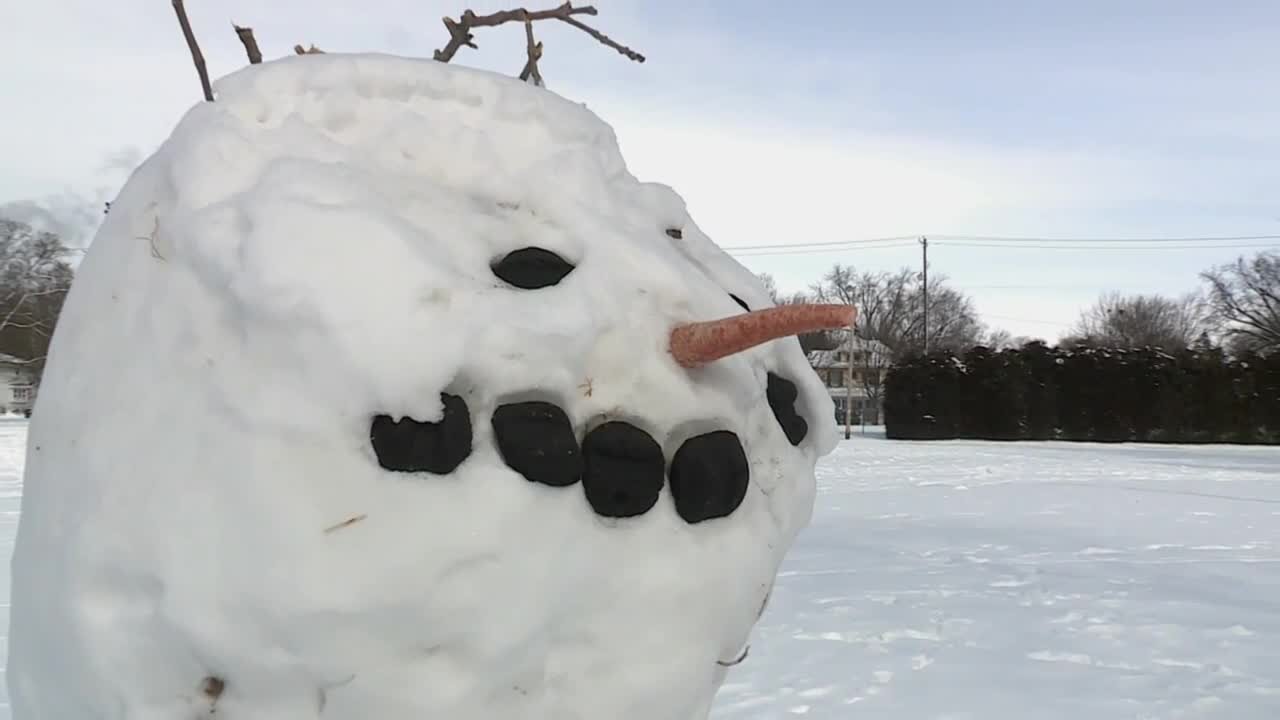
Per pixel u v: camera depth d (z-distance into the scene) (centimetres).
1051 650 246
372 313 68
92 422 75
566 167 85
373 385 67
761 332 73
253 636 66
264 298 69
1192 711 204
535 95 91
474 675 68
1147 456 1020
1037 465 844
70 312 83
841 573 339
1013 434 1426
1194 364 1402
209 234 73
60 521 74
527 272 76
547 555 69
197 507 68
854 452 1021
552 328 71
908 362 1499
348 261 70
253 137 81
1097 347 1579
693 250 96
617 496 72
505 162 85
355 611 65
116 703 70
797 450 89
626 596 72
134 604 69
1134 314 2873
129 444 72
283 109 85
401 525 66
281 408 68
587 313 74
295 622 65
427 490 67
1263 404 1371
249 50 105
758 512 81
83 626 70
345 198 75
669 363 76
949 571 344
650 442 73
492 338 70
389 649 67
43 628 75
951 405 1447
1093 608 289
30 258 1745
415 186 80
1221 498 588
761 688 215
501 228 79
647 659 73
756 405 84
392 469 67
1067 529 450
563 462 69
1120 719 199
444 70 89
